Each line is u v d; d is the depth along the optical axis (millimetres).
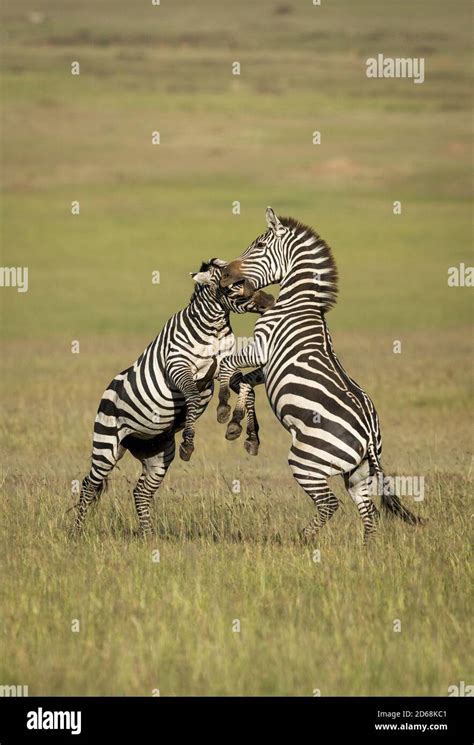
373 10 198875
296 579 11422
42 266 53938
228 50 151250
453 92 110688
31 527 13742
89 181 76062
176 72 124750
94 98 104750
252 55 145375
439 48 146875
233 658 9469
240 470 17609
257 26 183500
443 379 28000
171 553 12516
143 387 13359
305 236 13320
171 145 87500
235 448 20531
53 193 72500
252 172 79000
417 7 199125
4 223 63469
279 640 9727
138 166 80875
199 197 71688
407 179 75688
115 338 37906
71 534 13586
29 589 11195
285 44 158125
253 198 71125
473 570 11742
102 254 56719
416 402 25109
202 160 82688
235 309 13086
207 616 10289
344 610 10508
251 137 90312
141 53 141000
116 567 12008
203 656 9375
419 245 57594
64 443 20469
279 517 14055
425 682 9148
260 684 9047
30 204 68875
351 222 63188
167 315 43750
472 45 149625
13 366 31125
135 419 13523
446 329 39219
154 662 9344
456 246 57438
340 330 39031
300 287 13156
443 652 9617
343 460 12141
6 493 15672
